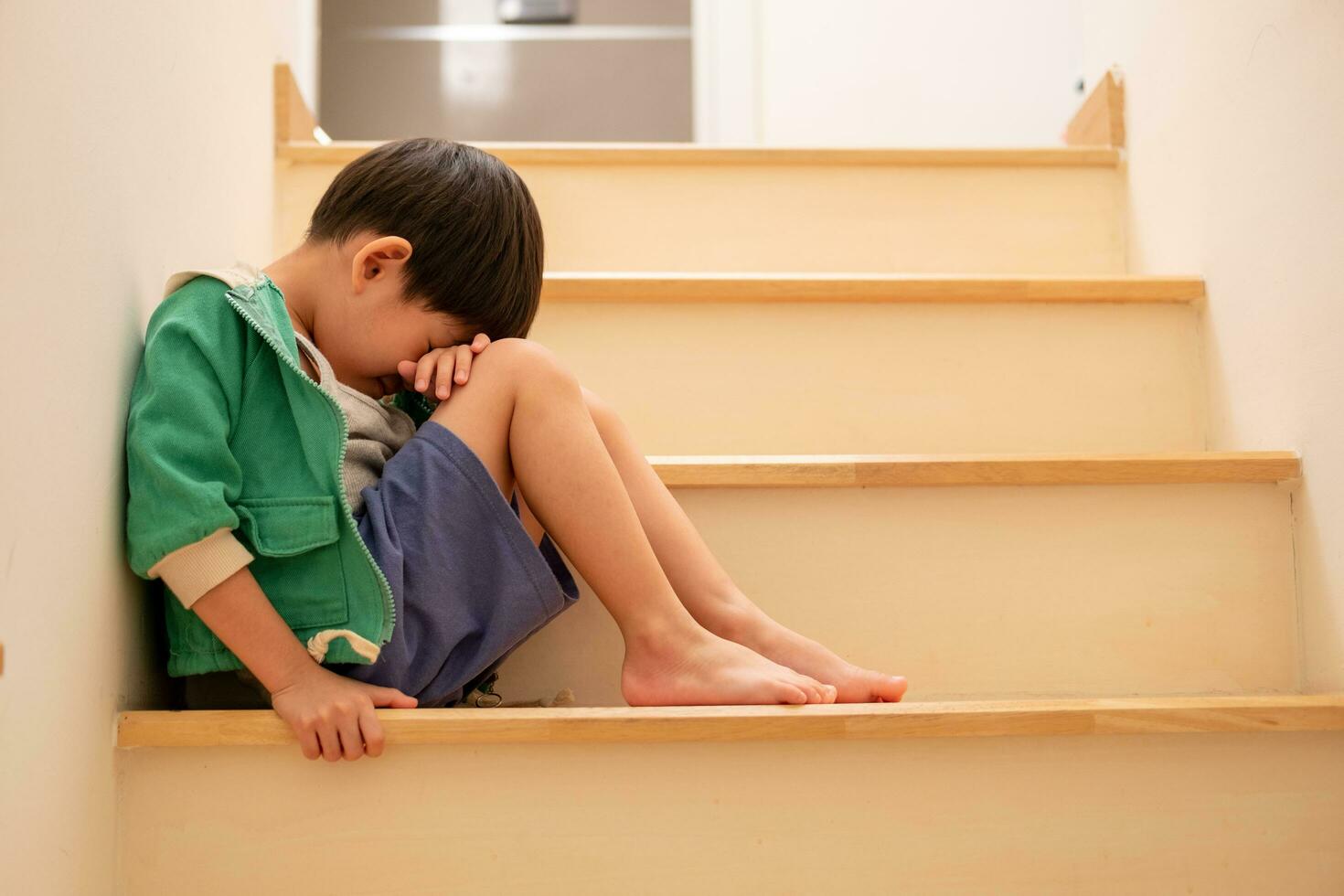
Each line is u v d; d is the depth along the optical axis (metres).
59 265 0.83
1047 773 0.95
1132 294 1.47
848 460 1.19
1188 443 1.47
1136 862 0.95
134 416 0.93
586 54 3.04
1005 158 1.76
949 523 1.21
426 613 0.95
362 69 3.01
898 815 0.93
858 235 1.75
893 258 1.75
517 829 0.91
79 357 0.86
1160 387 1.47
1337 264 1.17
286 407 0.97
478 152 1.11
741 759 0.93
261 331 0.95
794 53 2.81
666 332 1.44
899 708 0.94
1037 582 1.21
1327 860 0.96
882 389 1.45
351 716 0.88
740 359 1.44
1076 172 1.78
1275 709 0.96
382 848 0.90
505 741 0.90
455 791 0.91
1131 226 1.74
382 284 1.02
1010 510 1.21
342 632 0.90
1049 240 1.77
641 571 1.01
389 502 0.96
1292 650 1.22
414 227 1.03
